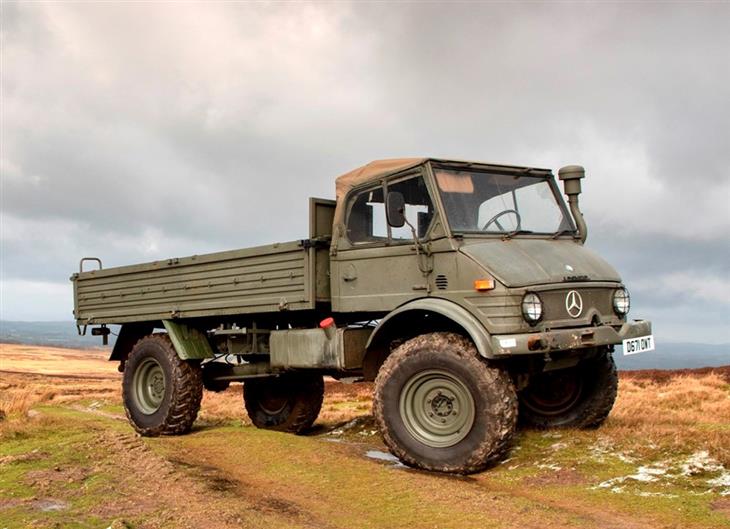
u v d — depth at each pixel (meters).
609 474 5.40
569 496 5.06
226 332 8.47
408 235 6.64
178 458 6.38
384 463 6.51
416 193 6.64
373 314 7.69
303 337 7.48
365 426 9.12
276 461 6.30
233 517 4.51
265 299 7.78
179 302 8.83
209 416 11.27
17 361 57.19
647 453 5.69
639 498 4.84
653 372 20.22
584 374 7.14
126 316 9.58
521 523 4.43
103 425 9.51
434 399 6.12
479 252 6.12
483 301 5.96
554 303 6.05
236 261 8.13
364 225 7.08
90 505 4.77
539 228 7.05
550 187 7.39
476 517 4.57
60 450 6.31
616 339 6.29
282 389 9.46
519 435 6.88
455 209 6.49
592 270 6.53
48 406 14.57
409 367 6.16
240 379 8.81
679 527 4.27
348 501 5.05
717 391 13.50
